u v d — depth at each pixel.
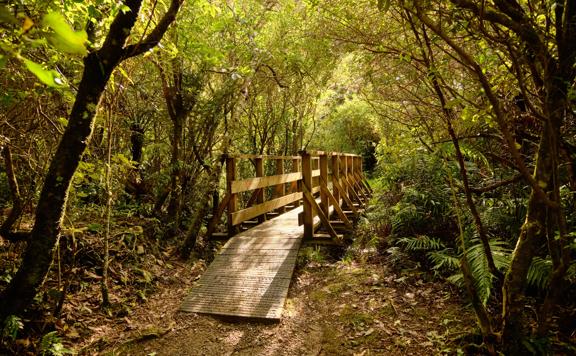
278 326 3.42
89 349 3.09
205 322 3.54
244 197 8.62
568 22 2.05
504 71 2.78
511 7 2.04
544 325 2.46
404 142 4.30
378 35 3.25
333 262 4.82
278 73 7.79
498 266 3.18
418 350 2.91
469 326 3.07
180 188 5.89
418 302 3.58
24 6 1.71
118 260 4.34
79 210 4.59
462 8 2.15
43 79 0.84
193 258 5.09
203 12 4.97
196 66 6.01
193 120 6.23
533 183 2.05
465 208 4.28
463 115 2.44
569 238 2.77
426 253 4.24
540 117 2.18
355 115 13.02
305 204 5.20
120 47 2.70
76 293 3.69
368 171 13.84
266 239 5.27
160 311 3.76
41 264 2.78
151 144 6.82
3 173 4.44
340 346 3.07
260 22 6.86
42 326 3.12
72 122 2.71
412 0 2.09
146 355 3.06
